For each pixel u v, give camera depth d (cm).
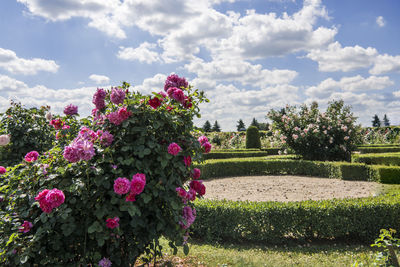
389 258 338
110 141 283
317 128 1340
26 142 581
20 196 280
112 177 277
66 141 339
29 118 602
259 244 507
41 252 262
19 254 258
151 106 302
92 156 264
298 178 1068
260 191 848
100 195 268
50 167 287
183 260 403
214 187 915
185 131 316
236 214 513
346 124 1349
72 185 261
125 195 269
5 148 571
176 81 340
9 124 577
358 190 843
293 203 540
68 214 264
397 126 2488
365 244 505
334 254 448
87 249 274
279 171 1180
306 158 1387
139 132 292
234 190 866
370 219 516
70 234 269
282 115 1416
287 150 1458
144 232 292
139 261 386
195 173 334
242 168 1180
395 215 520
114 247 278
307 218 514
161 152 287
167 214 299
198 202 549
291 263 406
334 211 515
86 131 296
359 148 1650
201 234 523
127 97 304
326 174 1098
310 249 475
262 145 2080
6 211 288
